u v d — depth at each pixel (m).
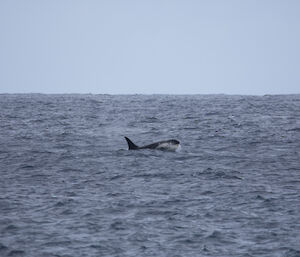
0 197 83.44
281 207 77.62
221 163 115.00
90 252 60.69
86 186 92.12
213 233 66.62
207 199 82.50
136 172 104.38
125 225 69.69
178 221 71.44
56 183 94.62
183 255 59.94
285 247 61.91
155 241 64.12
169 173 103.06
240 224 70.12
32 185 92.81
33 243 63.28
